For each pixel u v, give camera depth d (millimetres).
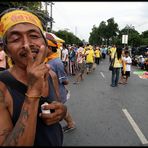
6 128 1366
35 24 1471
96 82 14055
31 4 8508
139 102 8859
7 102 1393
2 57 7289
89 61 17891
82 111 7391
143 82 14414
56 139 1497
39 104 1453
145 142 5098
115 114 7133
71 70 17266
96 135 5426
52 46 4559
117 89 11711
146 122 6445
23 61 1399
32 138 1303
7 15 1471
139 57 24484
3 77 1430
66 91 4812
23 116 1290
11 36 1416
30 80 1311
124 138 5289
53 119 1442
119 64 12445
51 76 1608
